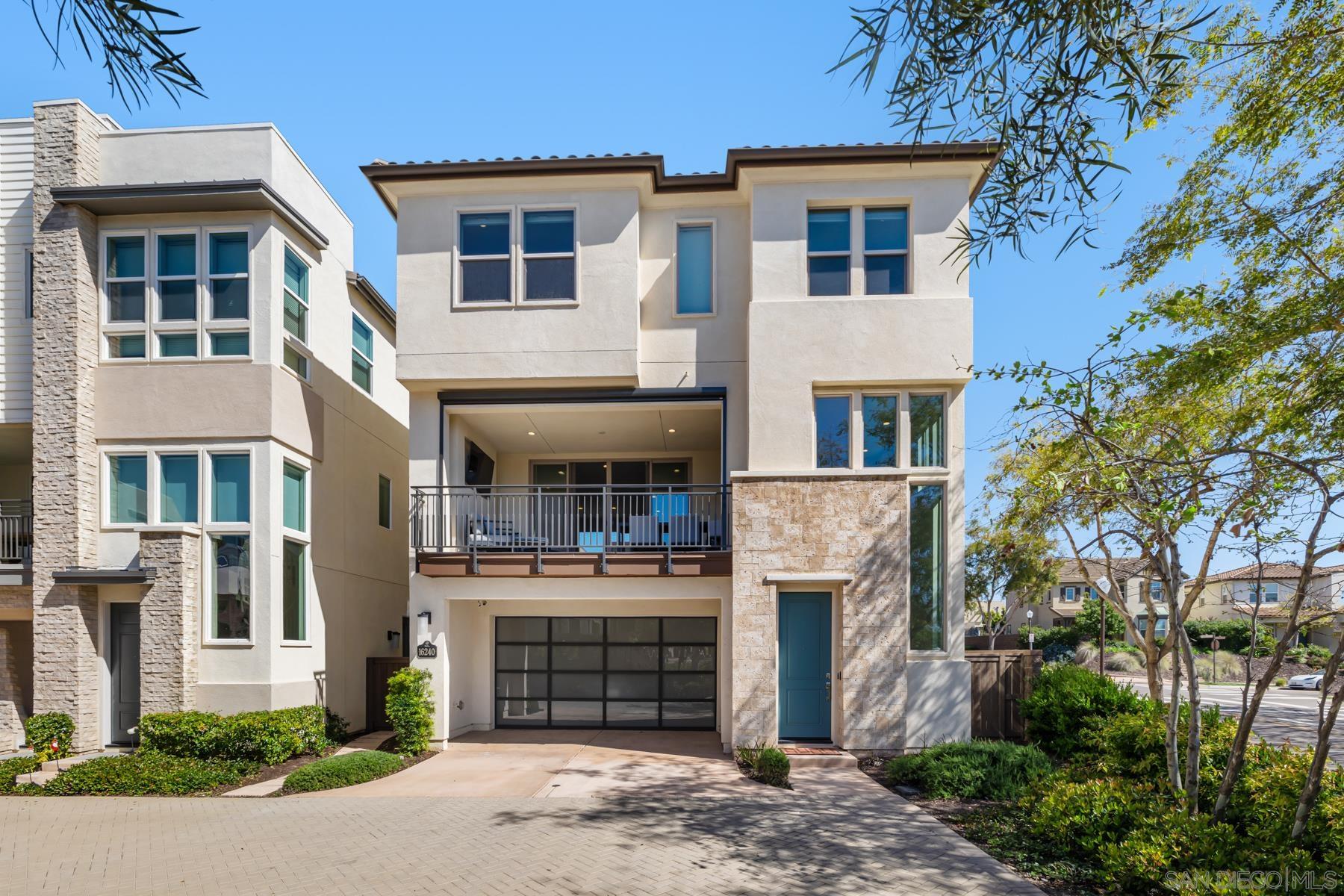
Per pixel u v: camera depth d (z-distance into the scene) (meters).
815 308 12.79
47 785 10.23
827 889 6.64
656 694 15.22
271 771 11.42
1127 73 4.17
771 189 13.05
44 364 12.73
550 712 15.30
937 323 12.65
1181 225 9.82
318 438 14.54
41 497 12.62
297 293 14.20
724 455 13.36
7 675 13.01
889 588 12.30
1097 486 7.78
